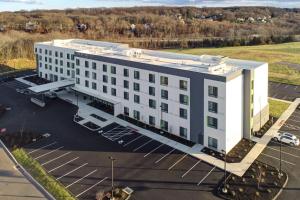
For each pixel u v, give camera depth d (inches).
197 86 2423.7
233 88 2357.3
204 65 2679.6
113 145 2497.5
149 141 2554.1
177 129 2635.3
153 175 2089.1
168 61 2928.2
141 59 3031.5
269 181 2005.4
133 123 2901.1
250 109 2519.7
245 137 2586.1
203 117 2429.9
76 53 3553.2
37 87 3607.3
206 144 2454.5
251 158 2284.7
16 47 6338.6
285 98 3688.5
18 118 3075.8
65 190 1941.4
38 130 2790.4
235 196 1865.2
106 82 3238.2
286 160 2258.9
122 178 2058.3
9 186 1993.1
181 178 2052.2
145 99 2847.0
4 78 4554.6
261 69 2669.8
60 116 3102.9
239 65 2753.4
